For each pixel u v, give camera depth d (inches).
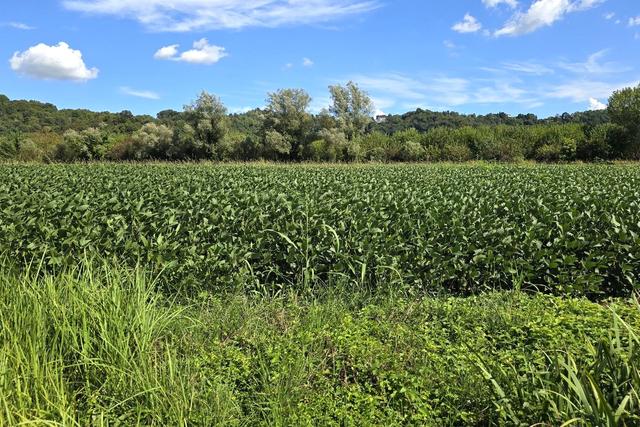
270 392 146.3
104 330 154.6
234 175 814.5
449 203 372.5
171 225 304.5
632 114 1668.3
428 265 257.6
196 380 155.3
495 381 130.3
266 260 264.4
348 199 378.9
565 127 1904.5
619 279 261.9
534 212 356.2
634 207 338.6
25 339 153.5
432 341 178.9
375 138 2167.8
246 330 193.2
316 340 180.5
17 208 355.6
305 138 2135.8
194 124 2149.4
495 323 193.2
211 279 248.8
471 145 2000.5
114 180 676.7
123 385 142.6
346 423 133.1
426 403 140.5
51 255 272.8
